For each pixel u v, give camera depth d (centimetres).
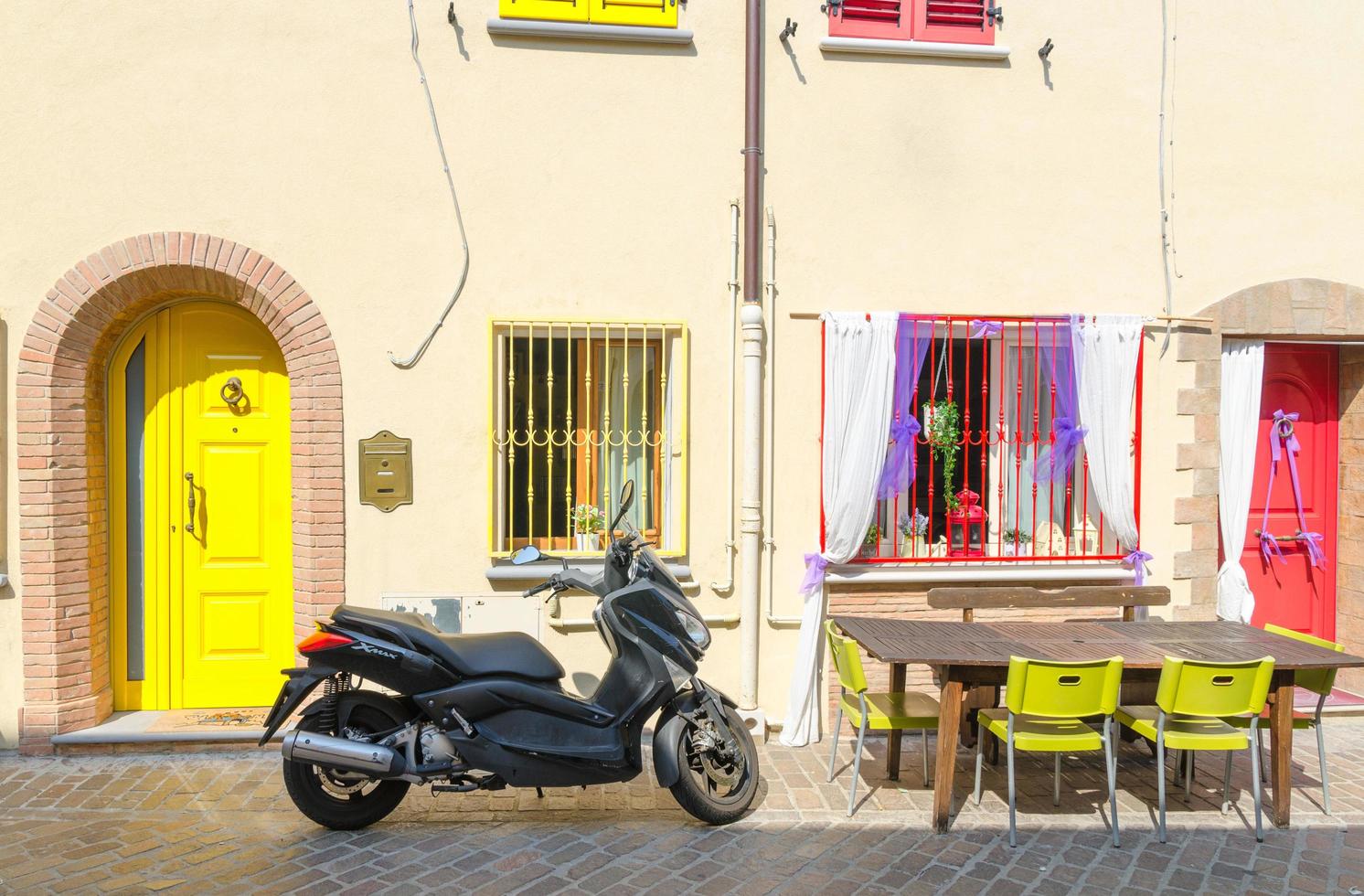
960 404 588
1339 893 363
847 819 430
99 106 505
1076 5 570
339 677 416
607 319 538
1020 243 570
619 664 427
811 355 556
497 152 533
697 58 545
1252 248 589
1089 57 572
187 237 509
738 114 548
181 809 433
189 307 546
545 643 538
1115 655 432
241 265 513
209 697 554
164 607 548
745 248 543
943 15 560
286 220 519
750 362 542
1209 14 580
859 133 556
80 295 502
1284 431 627
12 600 506
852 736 553
